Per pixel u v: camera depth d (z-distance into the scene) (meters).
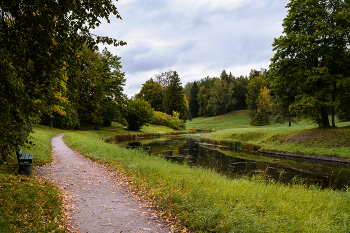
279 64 22.16
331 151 17.73
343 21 18.45
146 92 80.06
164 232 4.24
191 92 112.00
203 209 4.89
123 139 36.78
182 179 7.71
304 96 20.03
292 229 4.30
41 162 9.98
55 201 5.15
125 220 4.75
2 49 3.38
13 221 3.59
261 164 16.02
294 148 20.31
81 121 39.84
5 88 3.59
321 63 19.81
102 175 9.03
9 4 3.27
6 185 5.10
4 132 3.72
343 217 5.22
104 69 41.09
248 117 75.94
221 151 22.73
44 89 4.05
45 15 3.35
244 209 5.18
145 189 6.94
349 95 19.02
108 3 4.13
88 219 4.72
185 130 62.69
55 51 3.79
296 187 9.05
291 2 21.59
